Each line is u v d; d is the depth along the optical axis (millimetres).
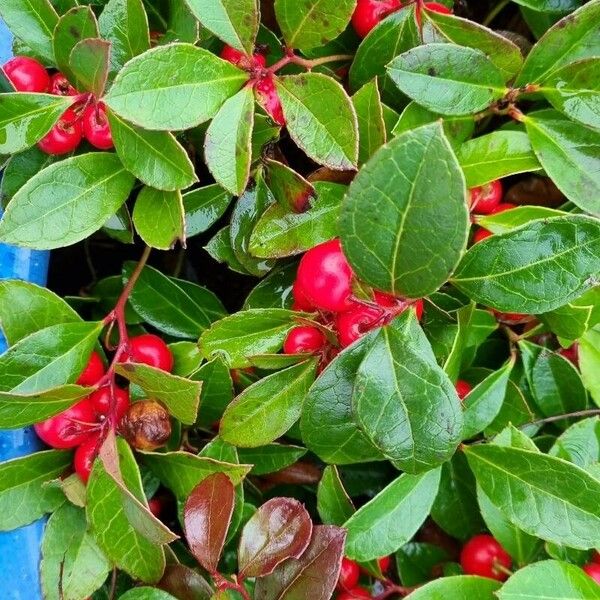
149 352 190
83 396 179
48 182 175
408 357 168
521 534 205
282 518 186
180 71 167
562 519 189
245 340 187
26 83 182
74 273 231
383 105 190
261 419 187
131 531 183
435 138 146
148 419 185
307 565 184
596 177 188
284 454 205
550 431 227
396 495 195
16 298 180
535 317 211
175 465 190
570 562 203
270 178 183
